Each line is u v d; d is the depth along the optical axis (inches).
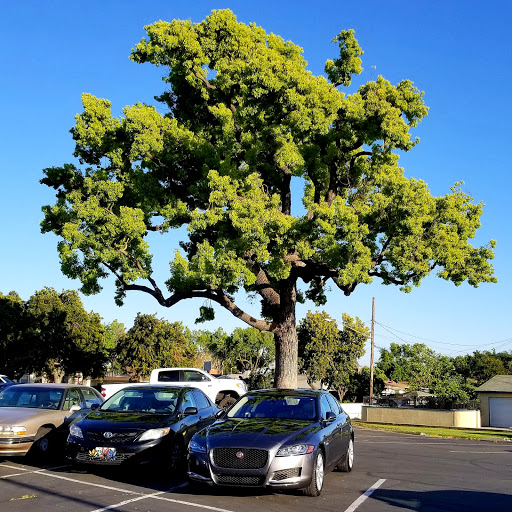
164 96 1119.6
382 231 900.0
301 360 2623.0
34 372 2250.2
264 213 848.3
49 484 390.0
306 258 859.4
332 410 444.5
